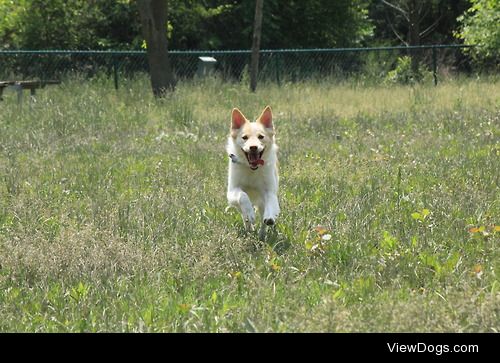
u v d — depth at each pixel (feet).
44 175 39.88
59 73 97.96
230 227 28.04
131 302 20.88
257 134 27.68
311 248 24.84
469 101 70.08
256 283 21.53
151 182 37.86
